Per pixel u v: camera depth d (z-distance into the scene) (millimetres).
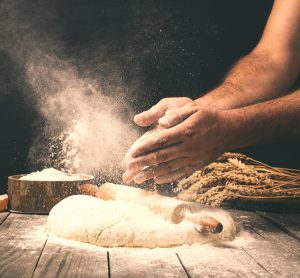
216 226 650
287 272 576
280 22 1110
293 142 1359
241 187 882
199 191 906
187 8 1315
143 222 687
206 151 758
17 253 620
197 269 576
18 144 1270
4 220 797
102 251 639
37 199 843
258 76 1024
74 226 682
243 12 1331
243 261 613
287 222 838
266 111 807
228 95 955
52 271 556
